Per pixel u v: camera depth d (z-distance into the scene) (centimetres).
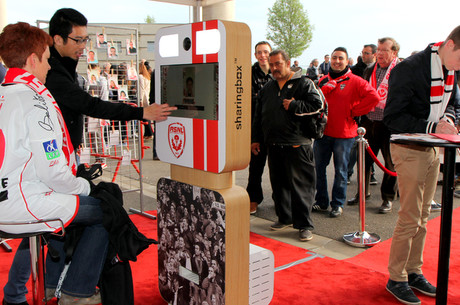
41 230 176
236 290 193
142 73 737
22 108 165
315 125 327
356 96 381
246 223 191
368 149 339
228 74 172
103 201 194
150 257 304
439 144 170
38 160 166
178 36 197
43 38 182
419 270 253
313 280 265
